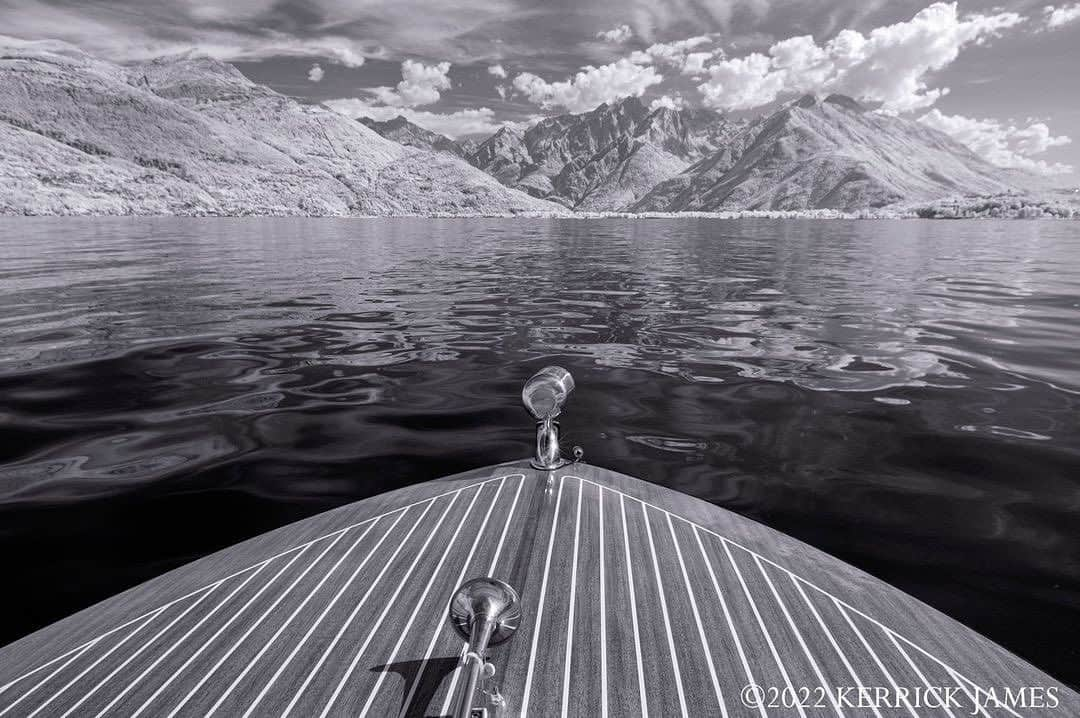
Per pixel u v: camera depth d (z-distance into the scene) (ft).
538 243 91.61
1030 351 19.77
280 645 4.57
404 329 23.58
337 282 39.60
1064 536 8.34
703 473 10.44
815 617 4.96
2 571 7.50
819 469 10.60
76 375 16.66
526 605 4.99
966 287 37.81
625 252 72.18
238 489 9.80
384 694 3.98
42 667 4.41
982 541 8.21
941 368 17.61
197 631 4.78
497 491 7.14
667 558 5.77
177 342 20.89
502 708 3.84
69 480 10.07
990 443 11.76
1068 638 6.28
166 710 3.92
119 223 165.07
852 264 55.72
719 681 4.17
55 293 32.96
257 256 61.87
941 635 4.78
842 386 15.76
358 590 5.30
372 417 13.35
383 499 7.11
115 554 7.90
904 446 11.67
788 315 27.17
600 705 3.90
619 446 11.69
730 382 16.17
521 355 19.36
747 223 245.24
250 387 15.64
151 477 10.23
